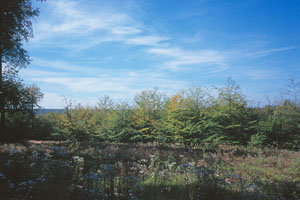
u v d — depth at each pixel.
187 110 13.88
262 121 13.92
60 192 4.14
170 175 6.05
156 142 13.90
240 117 13.45
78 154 8.23
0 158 6.31
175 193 4.82
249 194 4.69
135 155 8.71
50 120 18.72
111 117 16.42
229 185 5.13
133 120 15.31
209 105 14.05
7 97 13.24
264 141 12.78
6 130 13.89
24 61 16.69
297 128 13.45
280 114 14.65
